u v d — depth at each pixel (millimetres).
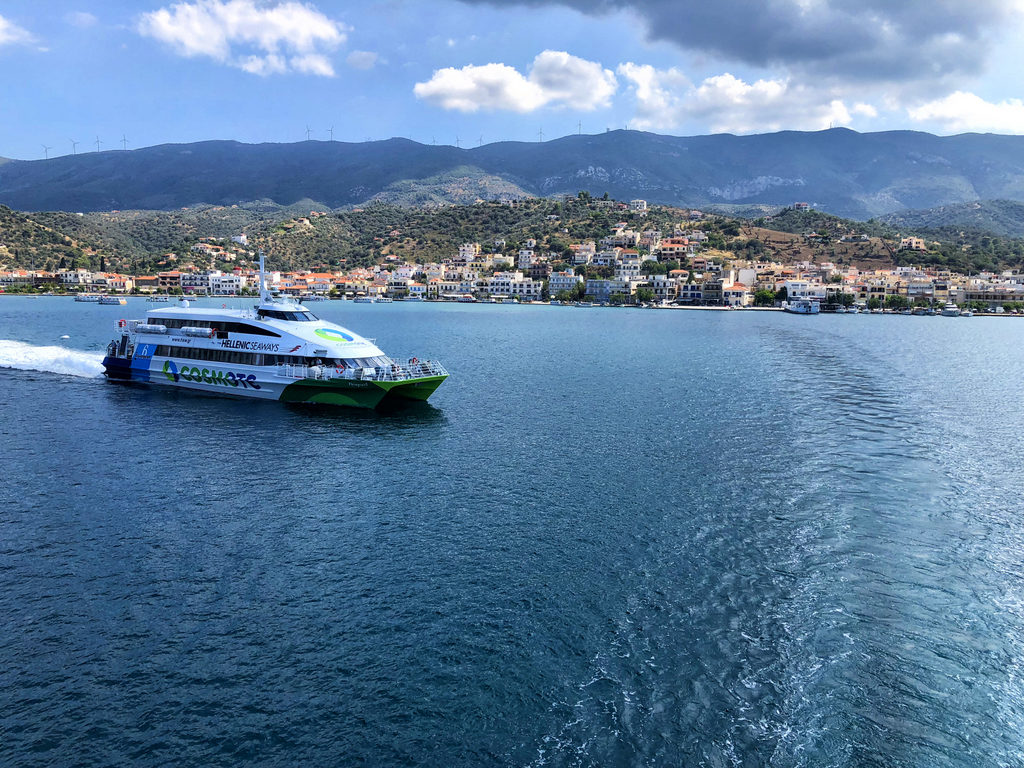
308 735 19578
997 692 21672
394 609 26000
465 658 22984
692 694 21281
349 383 57906
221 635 24250
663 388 74688
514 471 42812
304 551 30844
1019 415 61875
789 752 19031
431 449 47625
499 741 19359
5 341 103625
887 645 24000
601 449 48156
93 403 59906
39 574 28328
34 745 18984
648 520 34719
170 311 67062
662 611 25922
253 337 62531
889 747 19312
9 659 22641
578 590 27453
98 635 24125
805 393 72188
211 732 19656
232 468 42656
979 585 28406
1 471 41312
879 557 30797
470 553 30781
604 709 20594
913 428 55938
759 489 39625
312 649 23484
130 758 18641
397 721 20109
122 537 32062
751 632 24578
